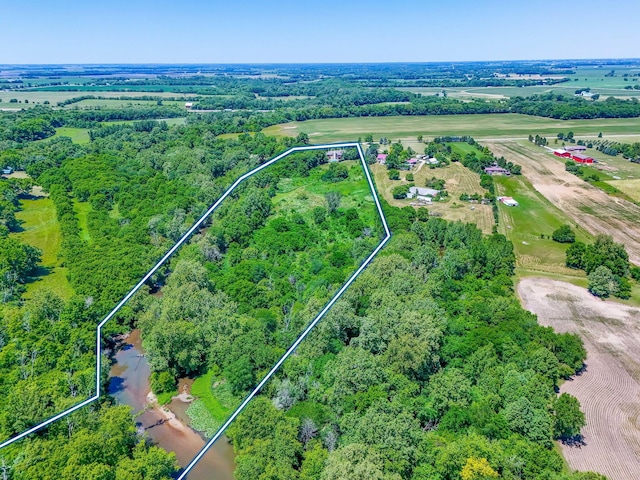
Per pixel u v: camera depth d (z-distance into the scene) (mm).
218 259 102562
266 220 113125
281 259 99562
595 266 111562
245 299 84812
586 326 91875
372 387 64312
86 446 52875
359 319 78062
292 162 139750
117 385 73438
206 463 59969
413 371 68625
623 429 66375
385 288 86312
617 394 73188
